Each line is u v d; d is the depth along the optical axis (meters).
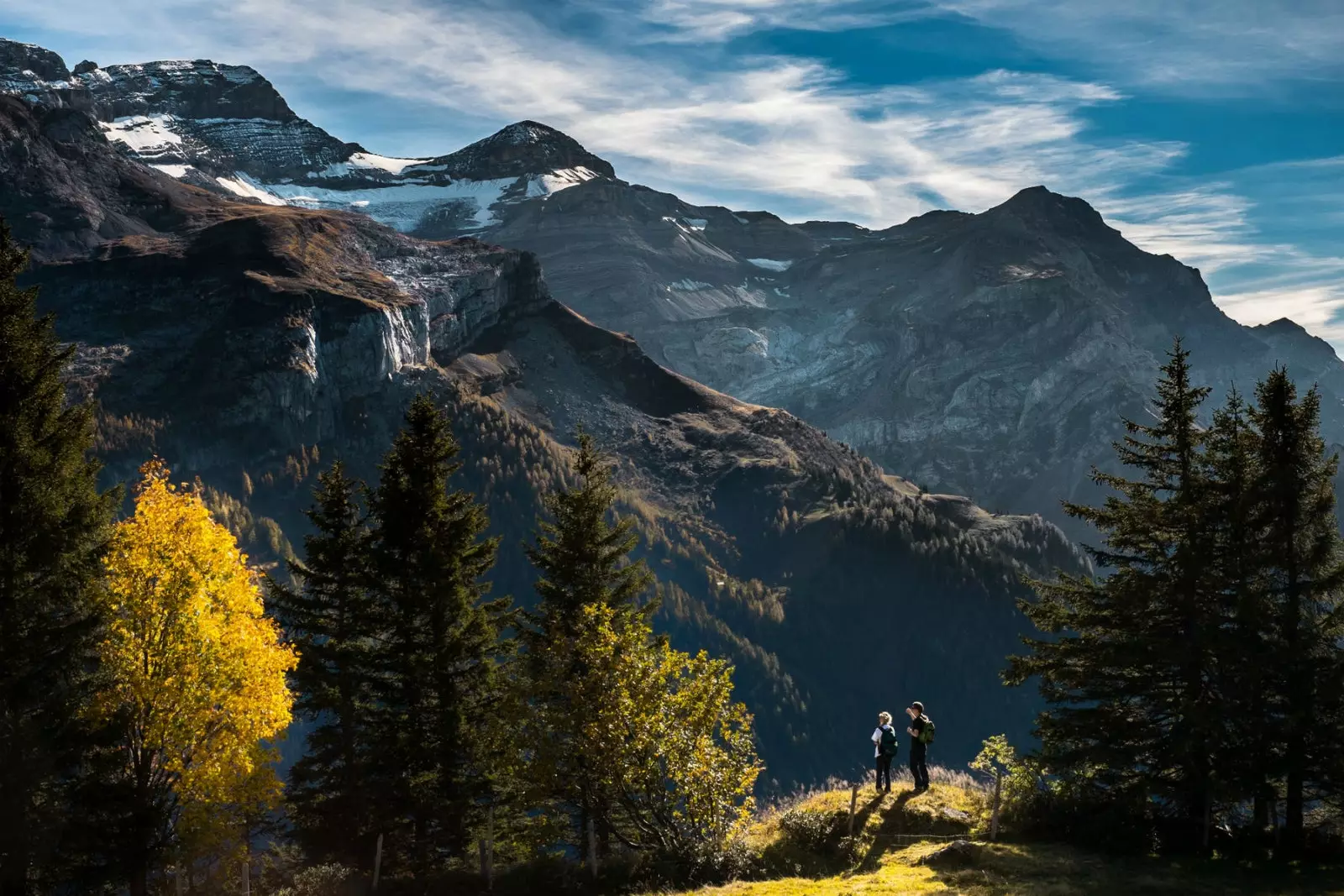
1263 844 27.28
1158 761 28.25
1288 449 28.84
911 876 25.09
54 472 30.00
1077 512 31.20
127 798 30.89
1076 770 29.52
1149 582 29.30
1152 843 27.16
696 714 29.23
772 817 32.84
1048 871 25.05
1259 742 27.19
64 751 29.22
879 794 31.83
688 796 29.00
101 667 30.41
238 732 30.39
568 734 29.98
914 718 32.72
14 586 29.06
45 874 30.06
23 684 28.55
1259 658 27.22
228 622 31.16
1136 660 28.53
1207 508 28.86
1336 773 26.45
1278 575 28.80
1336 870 24.72
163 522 30.86
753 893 24.75
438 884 32.94
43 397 30.92
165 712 30.00
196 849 31.16
